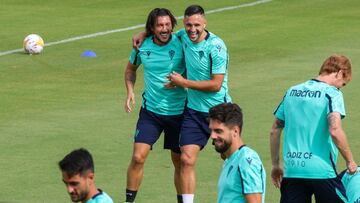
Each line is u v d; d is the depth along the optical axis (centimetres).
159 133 1775
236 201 1246
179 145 1748
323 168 1441
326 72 1477
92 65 3066
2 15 4006
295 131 1457
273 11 4128
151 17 1750
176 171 1783
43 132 2273
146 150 1755
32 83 2800
